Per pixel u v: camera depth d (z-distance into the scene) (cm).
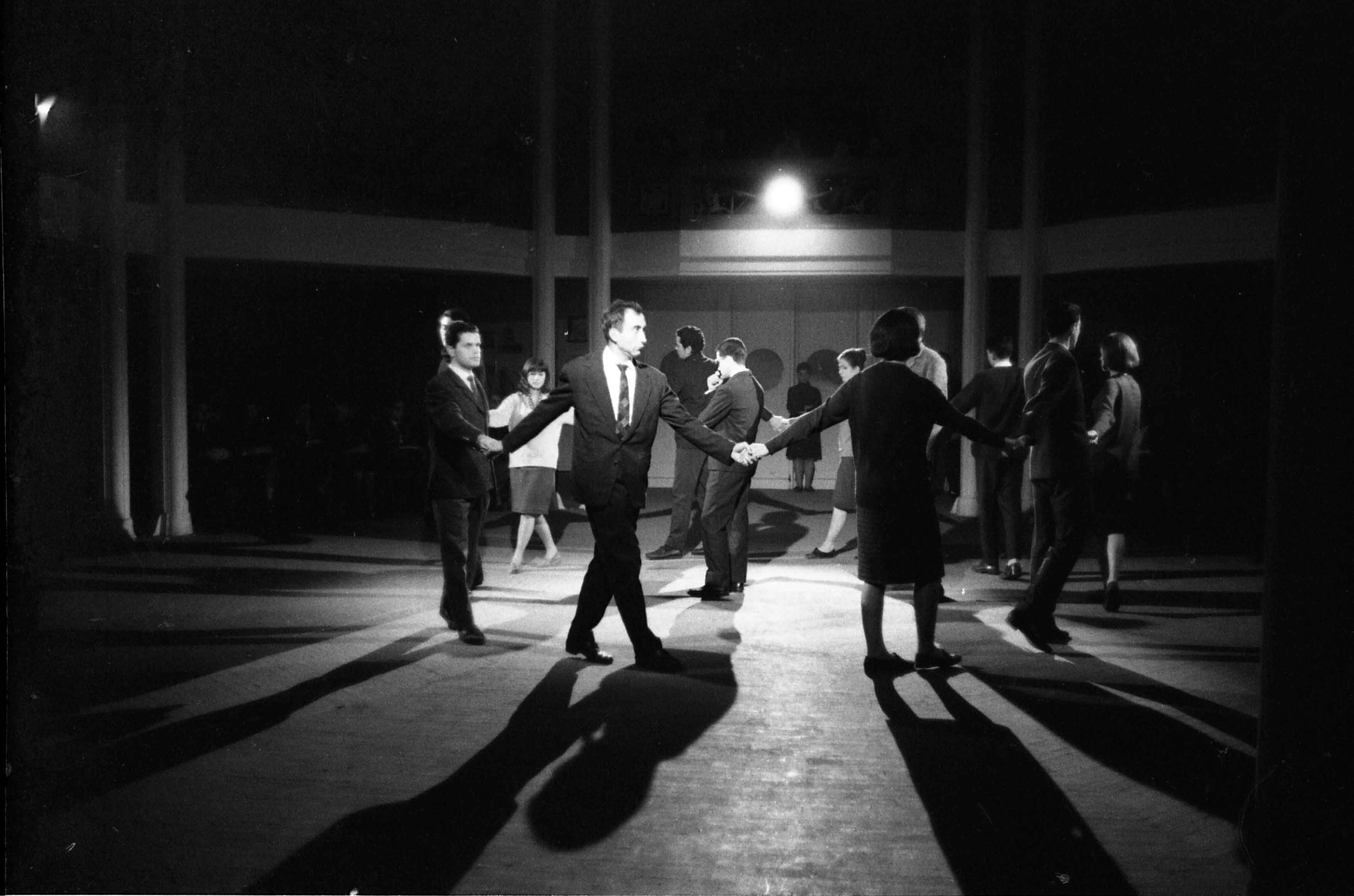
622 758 382
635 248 1406
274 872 290
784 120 1407
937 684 480
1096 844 309
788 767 373
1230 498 1080
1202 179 1178
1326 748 252
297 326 1590
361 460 1233
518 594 727
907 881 287
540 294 1337
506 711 438
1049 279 1341
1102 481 639
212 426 1212
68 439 861
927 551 495
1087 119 1253
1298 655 254
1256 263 1123
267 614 650
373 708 443
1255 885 262
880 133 1391
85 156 891
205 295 1545
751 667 516
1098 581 771
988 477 791
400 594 726
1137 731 410
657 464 1603
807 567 854
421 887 282
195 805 337
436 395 544
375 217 1242
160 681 484
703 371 846
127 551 930
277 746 394
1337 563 249
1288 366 250
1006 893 280
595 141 1330
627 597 507
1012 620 543
